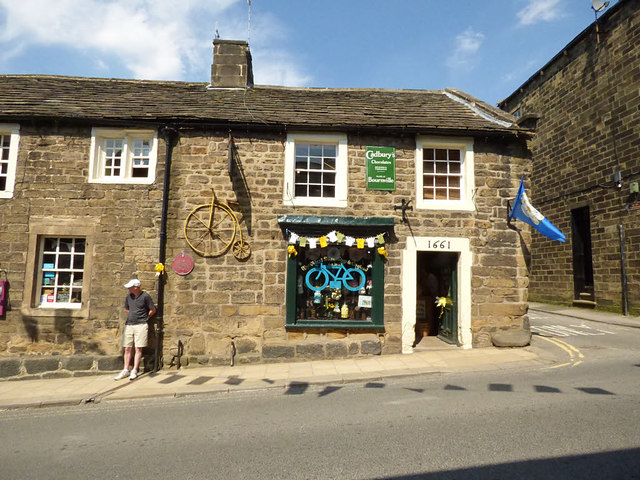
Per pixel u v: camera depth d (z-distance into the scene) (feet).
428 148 28.17
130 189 25.75
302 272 26.35
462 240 26.78
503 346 25.89
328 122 26.61
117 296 24.97
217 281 25.58
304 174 27.32
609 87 40.37
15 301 24.57
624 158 38.37
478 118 28.96
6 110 25.43
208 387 20.36
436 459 11.36
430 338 29.66
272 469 11.18
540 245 50.90
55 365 24.11
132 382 21.94
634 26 37.55
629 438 12.27
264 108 28.63
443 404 16.16
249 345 25.31
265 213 26.25
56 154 25.70
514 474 10.32
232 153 26.48
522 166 27.81
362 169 26.99
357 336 25.80
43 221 25.16
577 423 13.57
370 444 12.59
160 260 25.21
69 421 16.42
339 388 19.62
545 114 50.42
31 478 11.19
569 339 28.30
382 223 26.04
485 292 26.68
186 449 12.85
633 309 37.14
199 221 25.86
